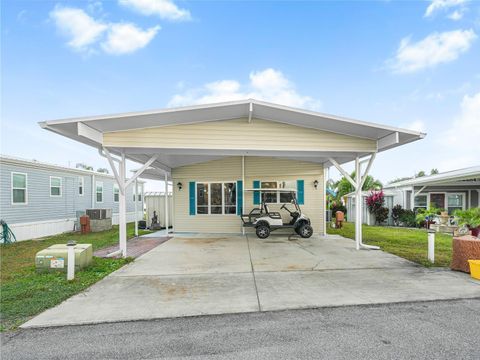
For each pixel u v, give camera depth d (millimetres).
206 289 4059
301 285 4195
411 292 3828
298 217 9195
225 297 3711
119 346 2504
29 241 9391
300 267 5281
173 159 9477
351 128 6223
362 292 3852
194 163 10695
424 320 2963
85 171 13297
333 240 8617
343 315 3109
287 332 2727
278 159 10328
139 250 7141
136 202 10219
